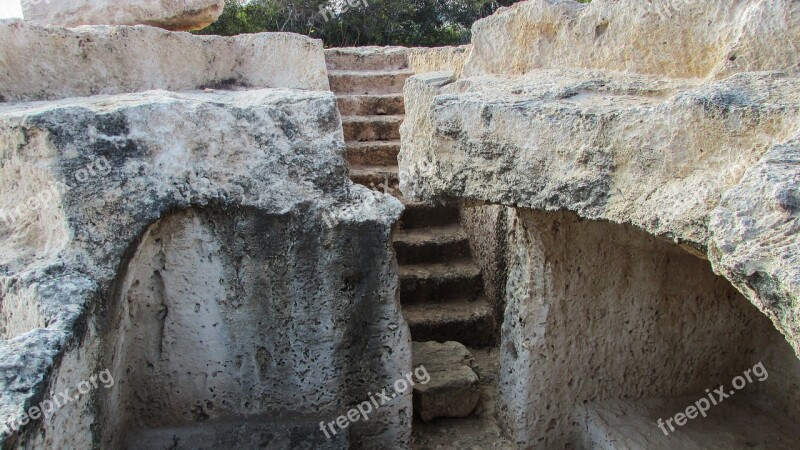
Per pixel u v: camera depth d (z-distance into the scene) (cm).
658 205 145
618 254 229
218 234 197
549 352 235
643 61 202
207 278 200
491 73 243
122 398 197
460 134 192
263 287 203
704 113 139
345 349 213
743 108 134
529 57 234
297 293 205
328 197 205
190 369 208
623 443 224
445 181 199
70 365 153
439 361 289
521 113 176
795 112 127
